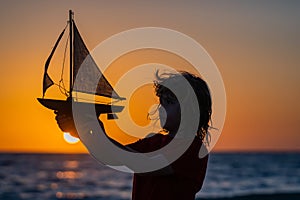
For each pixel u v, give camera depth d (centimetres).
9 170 6962
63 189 4122
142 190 352
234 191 3269
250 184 4025
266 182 4228
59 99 320
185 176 347
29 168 7612
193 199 355
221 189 3531
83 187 4231
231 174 5369
